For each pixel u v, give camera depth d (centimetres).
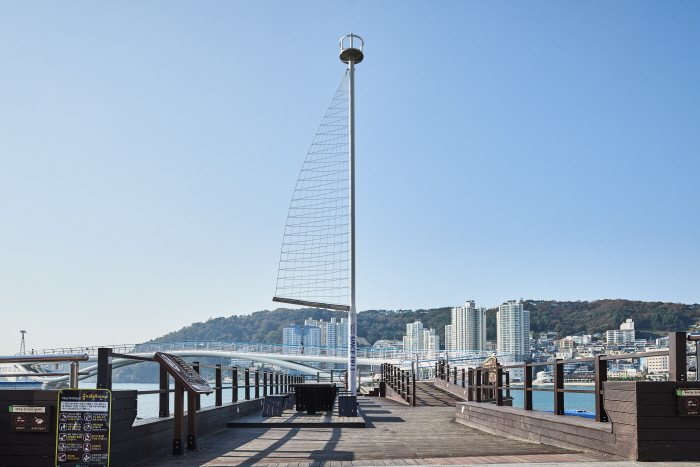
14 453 589
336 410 1630
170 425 791
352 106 2203
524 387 1009
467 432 1128
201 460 728
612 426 663
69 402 586
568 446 780
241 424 1233
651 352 664
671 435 611
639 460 608
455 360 4494
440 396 2375
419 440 975
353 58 2230
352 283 2061
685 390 612
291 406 1739
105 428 584
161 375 805
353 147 2172
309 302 2077
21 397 593
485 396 1583
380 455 777
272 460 727
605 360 742
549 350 19300
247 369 1561
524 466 598
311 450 842
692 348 661
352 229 2100
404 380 2241
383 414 1603
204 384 827
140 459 682
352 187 2138
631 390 625
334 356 8544
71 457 579
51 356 608
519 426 961
